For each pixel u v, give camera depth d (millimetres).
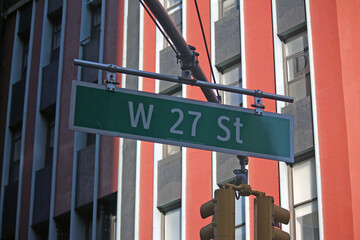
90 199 27312
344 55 20219
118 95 9586
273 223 9344
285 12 22375
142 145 25812
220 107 9969
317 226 19234
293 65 21719
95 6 31344
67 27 31766
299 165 20375
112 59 28406
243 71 22859
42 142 31531
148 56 27078
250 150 9891
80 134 29188
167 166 24703
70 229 27609
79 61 9688
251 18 23422
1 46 36156
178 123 9695
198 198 23000
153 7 10055
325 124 19812
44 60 32938
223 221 9133
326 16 21000
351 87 19812
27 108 32688
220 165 22812
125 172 26078
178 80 10266
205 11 25484
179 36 10492
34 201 30391
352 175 18781
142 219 24656
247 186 9461
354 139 19172
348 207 18516
